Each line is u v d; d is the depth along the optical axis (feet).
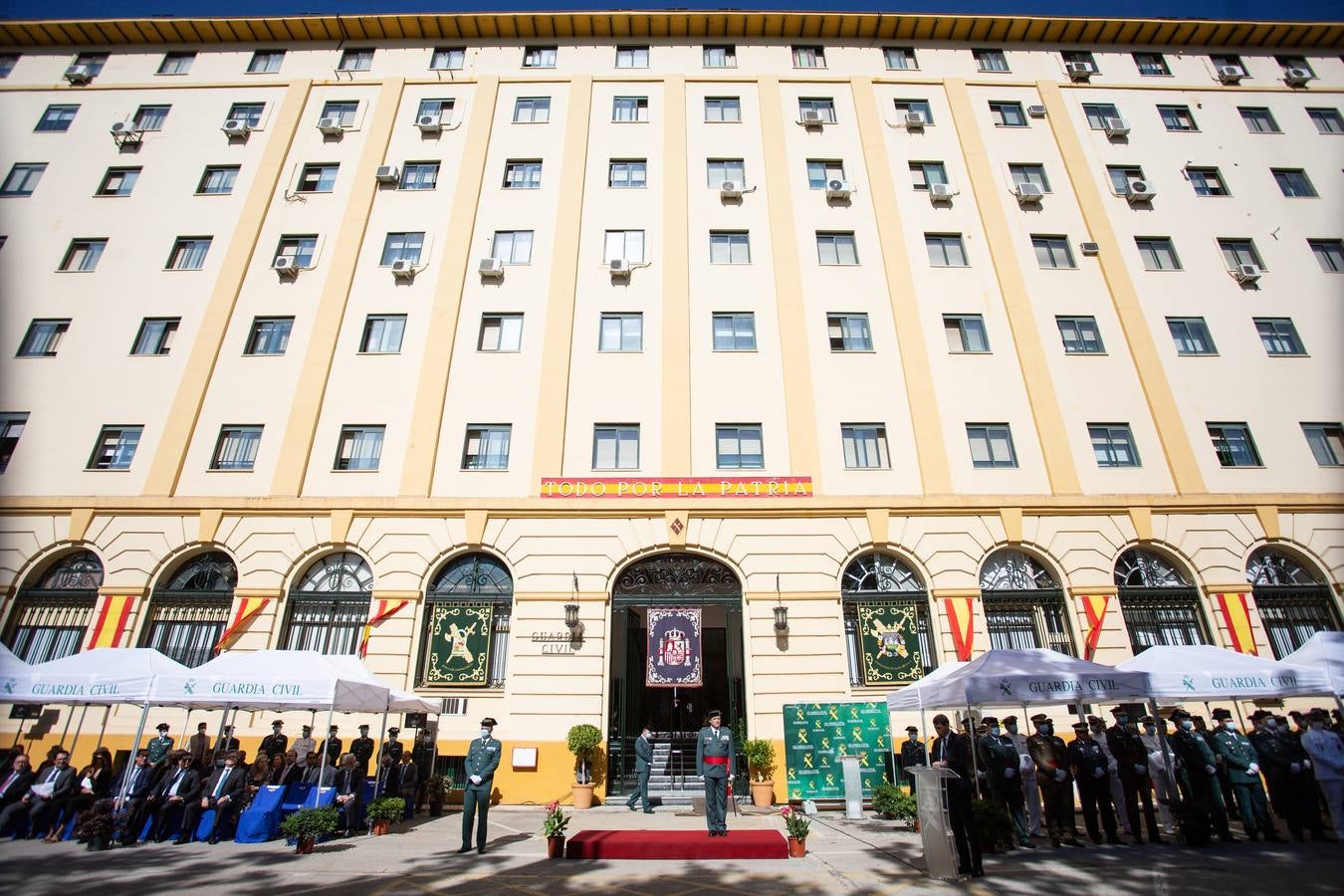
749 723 52.70
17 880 28.37
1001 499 58.70
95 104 77.20
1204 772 35.53
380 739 48.14
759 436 61.46
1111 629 55.26
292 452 59.77
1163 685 36.32
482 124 74.84
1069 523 58.39
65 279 67.51
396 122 75.72
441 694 53.52
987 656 36.63
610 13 79.41
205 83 78.28
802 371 63.00
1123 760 36.42
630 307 66.13
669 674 54.54
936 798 29.09
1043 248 70.85
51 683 38.86
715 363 63.72
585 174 72.54
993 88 79.05
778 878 29.09
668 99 76.64
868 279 67.92
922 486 59.52
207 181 73.31
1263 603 57.57
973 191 72.64
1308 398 63.82
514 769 51.37
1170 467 60.80
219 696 38.27
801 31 81.35
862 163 74.13
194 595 56.24
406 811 45.55
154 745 48.26
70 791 38.65
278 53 81.10
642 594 57.06
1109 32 81.66
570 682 53.42
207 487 59.16
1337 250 71.51
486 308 66.03
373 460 60.85
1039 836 38.27
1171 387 63.93
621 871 30.53
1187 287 68.74
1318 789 41.04
